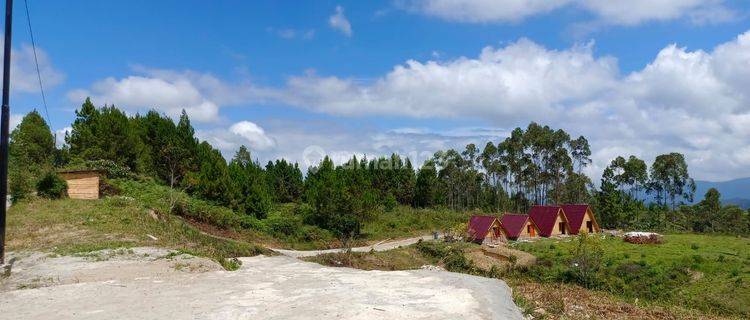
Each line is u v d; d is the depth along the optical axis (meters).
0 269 14.04
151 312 8.90
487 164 78.75
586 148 75.81
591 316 11.23
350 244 40.44
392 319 8.11
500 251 33.25
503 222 45.69
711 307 20.86
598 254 27.92
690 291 23.50
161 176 46.38
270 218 44.94
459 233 41.09
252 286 11.17
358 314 8.40
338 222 46.28
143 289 10.91
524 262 29.75
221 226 37.56
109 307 9.34
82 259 14.73
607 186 62.06
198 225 34.94
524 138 75.06
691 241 38.78
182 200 36.41
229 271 13.78
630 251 33.72
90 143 39.50
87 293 10.56
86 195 29.44
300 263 17.42
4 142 15.12
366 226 52.81
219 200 42.84
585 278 24.34
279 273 13.36
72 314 8.91
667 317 12.46
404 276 12.13
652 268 26.94
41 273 12.93
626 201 63.41
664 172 71.12
